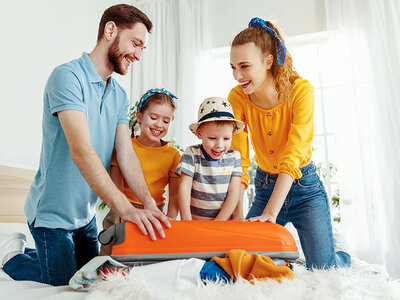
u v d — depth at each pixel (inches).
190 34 133.8
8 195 70.9
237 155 56.4
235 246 33.8
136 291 25.9
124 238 33.6
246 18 129.9
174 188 60.3
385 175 102.4
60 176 46.7
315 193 55.2
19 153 84.0
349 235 104.7
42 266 46.5
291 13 124.3
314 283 28.6
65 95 42.9
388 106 105.5
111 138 51.6
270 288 26.0
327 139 116.4
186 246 33.5
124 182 57.0
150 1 142.1
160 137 59.7
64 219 48.4
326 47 122.0
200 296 25.4
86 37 114.6
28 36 89.5
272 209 44.6
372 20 111.0
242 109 58.2
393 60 108.7
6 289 35.8
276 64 52.0
